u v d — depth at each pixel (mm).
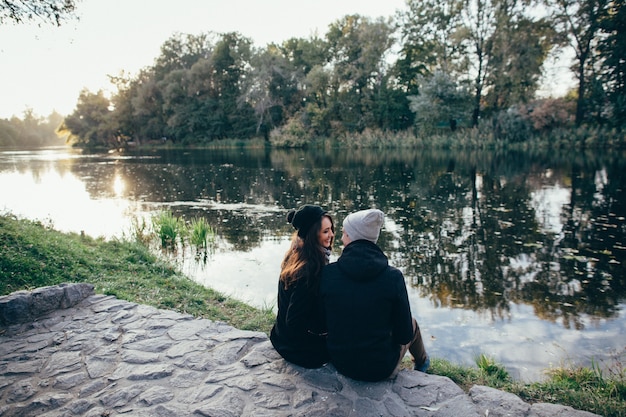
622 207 12680
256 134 56000
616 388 3523
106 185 20078
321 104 51219
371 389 2939
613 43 31453
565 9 33250
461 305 6160
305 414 2697
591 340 5039
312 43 54875
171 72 60531
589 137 32219
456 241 9578
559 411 2744
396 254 8680
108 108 79250
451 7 40469
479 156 31000
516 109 36062
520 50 35156
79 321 4270
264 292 6691
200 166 29000
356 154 37344
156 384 3113
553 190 15922
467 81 39656
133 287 5867
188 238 10086
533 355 4707
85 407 2867
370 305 2674
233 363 3381
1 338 3943
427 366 3441
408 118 47875
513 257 8383
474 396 2891
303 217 2941
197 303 5566
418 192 16406
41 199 16297
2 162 37438
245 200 15422
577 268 7664
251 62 53219
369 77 47469
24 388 3121
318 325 3020
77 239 8547
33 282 5574
